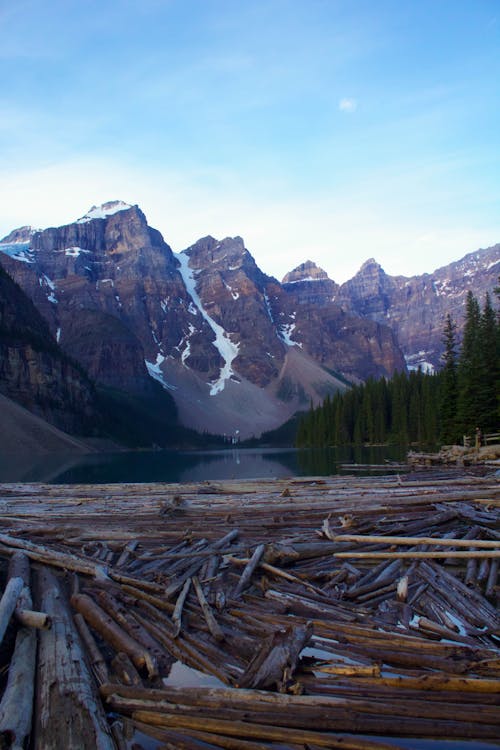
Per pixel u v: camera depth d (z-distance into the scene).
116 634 7.75
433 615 8.90
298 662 6.83
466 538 13.09
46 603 8.94
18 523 16.62
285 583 10.45
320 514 16.02
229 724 5.52
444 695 6.11
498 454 36.19
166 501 20.02
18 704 5.68
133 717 5.86
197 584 9.98
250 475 45.09
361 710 5.78
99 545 13.66
